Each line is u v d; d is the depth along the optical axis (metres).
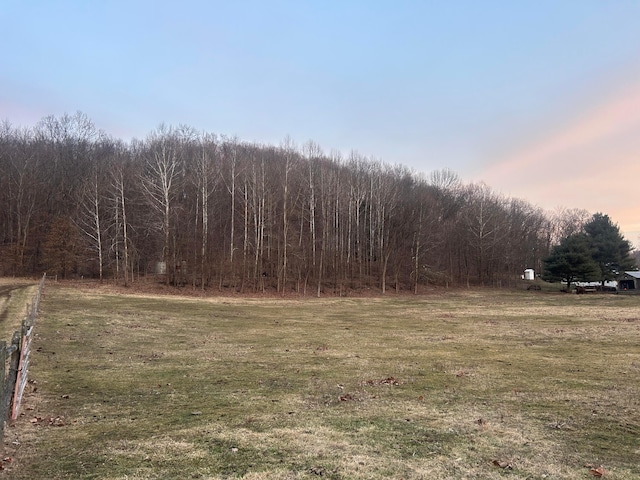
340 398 8.90
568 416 7.70
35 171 55.41
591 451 6.07
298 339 17.75
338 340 17.55
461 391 9.53
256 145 69.56
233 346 15.72
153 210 51.22
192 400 8.64
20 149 56.56
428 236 64.44
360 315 29.41
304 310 32.75
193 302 34.50
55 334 16.52
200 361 12.77
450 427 7.06
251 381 10.36
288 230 56.00
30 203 53.78
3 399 5.72
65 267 46.53
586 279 61.88
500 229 75.19
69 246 47.06
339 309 34.09
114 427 6.94
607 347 15.84
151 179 49.94
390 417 7.60
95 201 45.31
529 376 11.04
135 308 27.42
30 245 52.53
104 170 52.38
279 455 5.82
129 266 48.56
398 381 10.48
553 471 5.40
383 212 63.31
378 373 11.37
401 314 30.22
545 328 21.84
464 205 79.56
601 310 32.34
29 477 5.07
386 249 60.50
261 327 21.84
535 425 7.20
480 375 11.16
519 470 5.42
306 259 53.19
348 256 59.12
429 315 29.42
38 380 9.82
